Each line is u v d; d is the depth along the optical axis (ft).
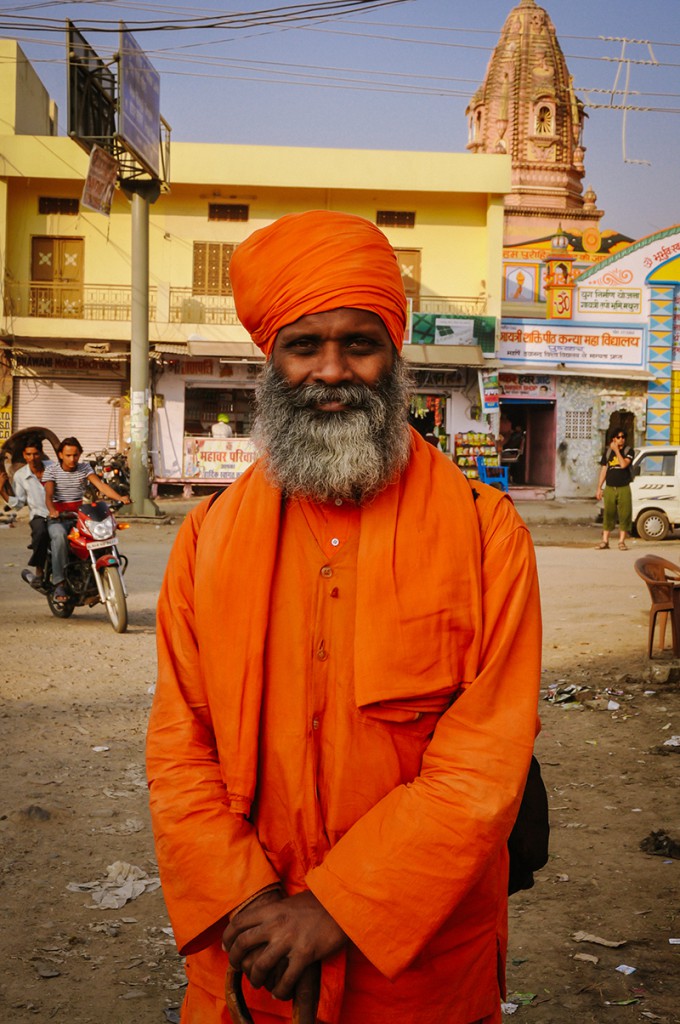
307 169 73.92
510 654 4.74
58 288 75.00
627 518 47.70
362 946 4.30
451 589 4.73
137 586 34.27
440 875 4.33
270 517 4.94
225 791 4.81
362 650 4.66
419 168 74.64
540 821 5.33
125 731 17.16
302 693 4.79
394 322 4.97
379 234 5.01
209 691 4.92
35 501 27.73
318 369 4.89
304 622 4.84
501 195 76.18
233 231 75.66
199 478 74.02
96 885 11.32
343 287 4.78
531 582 4.90
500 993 5.11
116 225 75.25
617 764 15.97
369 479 4.79
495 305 76.74
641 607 30.99
